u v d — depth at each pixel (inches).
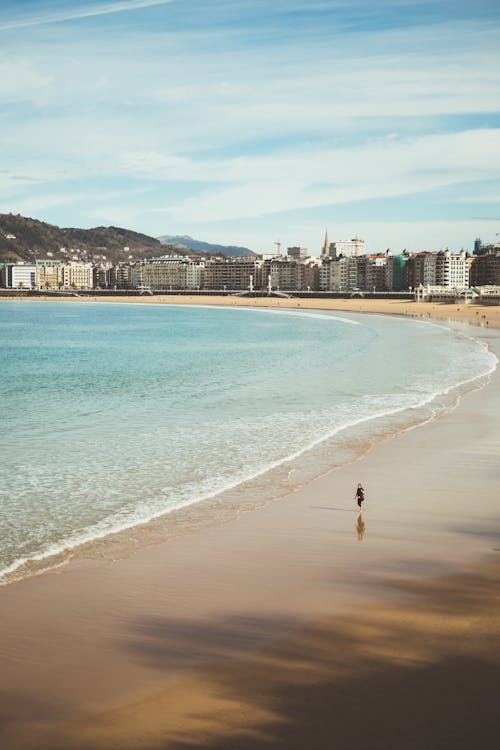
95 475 919.7
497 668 402.3
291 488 850.1
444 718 351.3
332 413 1393.9
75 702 383.9
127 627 476.7
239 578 565.3
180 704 378.3
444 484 871.1
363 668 406.9
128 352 3070.9
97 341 3826.3
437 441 1125.1
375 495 818.8
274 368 2314.2
